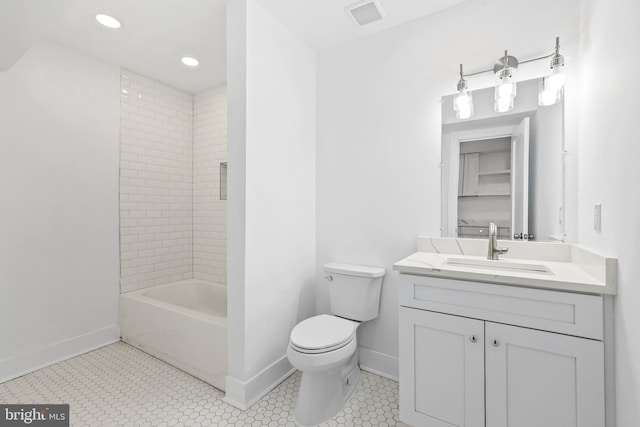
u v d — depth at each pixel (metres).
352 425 1.58
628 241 0.94
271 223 1.94
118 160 2.63
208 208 3.14
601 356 1.06
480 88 1.79
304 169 2.27
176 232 3.10
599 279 1.10
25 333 2.10
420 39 1.96
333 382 1.69
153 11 1.87
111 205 2.58
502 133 1.73
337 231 2.30
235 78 1.77
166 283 3.00
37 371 2.10
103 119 2.52
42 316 2.18
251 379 1.77
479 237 1.79
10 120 2.03
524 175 1.67
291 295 2.13
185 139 3.19
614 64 1.06
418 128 1.97
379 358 2.09
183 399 1.78
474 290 1.29
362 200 2.19
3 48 1.72
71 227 2.34
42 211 2.18
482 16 1.77
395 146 2.05
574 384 1.11
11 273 2.04
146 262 2.84
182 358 2.12
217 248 3.07
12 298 2.04
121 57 2.46
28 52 2.11
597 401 1.07
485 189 1.78
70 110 2.32
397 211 2.04
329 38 2.20
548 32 1.61
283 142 2.04
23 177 2.09
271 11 1.89
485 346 1.26
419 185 1.97
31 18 1.44
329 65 2.33
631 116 0.92
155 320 2.31
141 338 2.43
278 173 2.00
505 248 1.68
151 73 2.76
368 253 2.16
